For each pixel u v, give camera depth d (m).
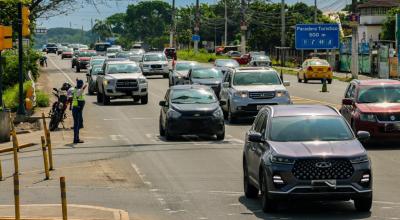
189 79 48.19
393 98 27.52
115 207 16.61
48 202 17.30
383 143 28.05
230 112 36.56
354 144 15.46
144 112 43.34
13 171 22.80
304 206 16.31
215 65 60.72
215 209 16.12
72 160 24.94
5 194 18.56
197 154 25.75
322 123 16.25
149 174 21.47
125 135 32.66
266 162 15.24
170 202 17.11
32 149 29.02
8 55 56.97
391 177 20.19
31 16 65.75
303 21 159.75
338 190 14.73
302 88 62.56
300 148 15.17
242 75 37.28
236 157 24.84
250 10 165.12
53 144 29.83
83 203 17.11
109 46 129.88
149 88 62.62
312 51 122.25
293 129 16.08
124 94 47.97
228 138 30.70
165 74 77.31
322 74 69.88
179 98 30.81
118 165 23.48
